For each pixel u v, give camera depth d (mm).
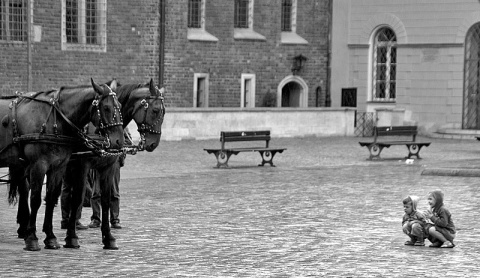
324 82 59562
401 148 47406
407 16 57062
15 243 19875
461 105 55594
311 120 53781
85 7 51000
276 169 36875
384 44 58500
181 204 26375
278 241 20531
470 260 18484
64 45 50281
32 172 18859
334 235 21406
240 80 56656
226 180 32719
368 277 16766
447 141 52625
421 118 56844
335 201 27328
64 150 18922
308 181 32656
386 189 30375
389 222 23422
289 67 58438
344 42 59375
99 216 22328
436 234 19875
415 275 16969
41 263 17672
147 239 20641
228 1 55938
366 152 45031
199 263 17906
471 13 55125
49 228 19234
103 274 16734
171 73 53625
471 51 55531
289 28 58875
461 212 25203
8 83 48438
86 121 18938
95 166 19344
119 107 18906
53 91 19219
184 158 40188
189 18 55031
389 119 57406
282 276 16766
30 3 47250
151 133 19938
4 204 25516
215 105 55719
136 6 52375
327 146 47969
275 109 52219
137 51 52594
